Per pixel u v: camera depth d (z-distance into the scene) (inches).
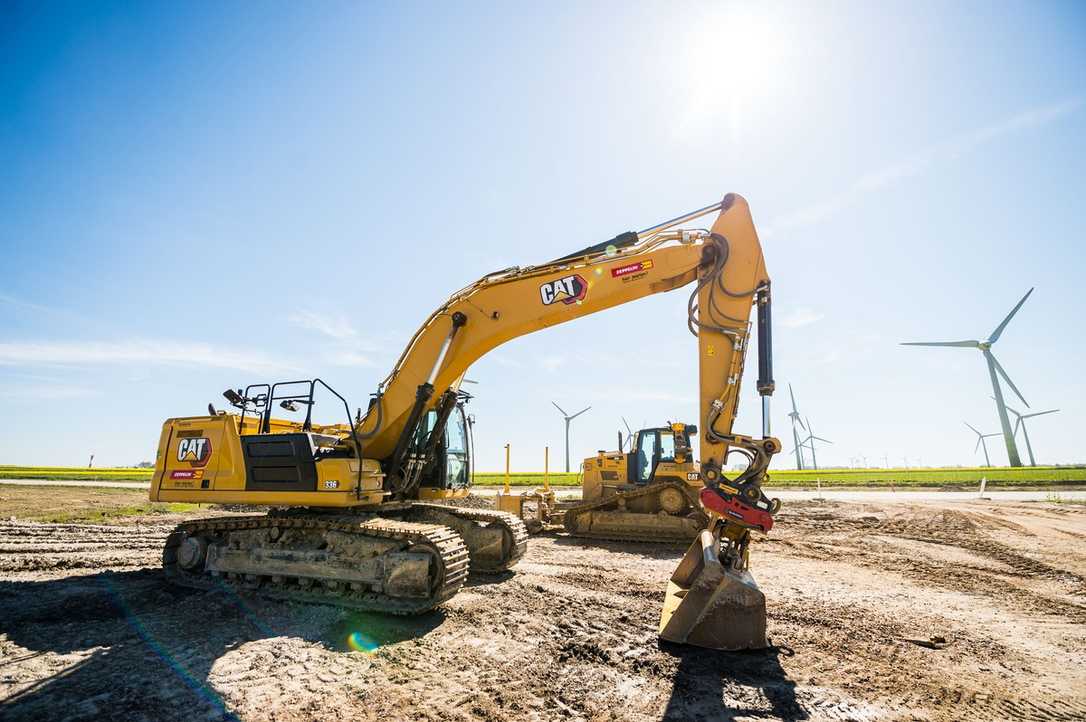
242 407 332.5
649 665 192.9
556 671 187.8
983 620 255.4
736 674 185.9
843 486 1569.9
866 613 264.7
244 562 297.1
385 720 151.9
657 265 268.7
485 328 301.6
